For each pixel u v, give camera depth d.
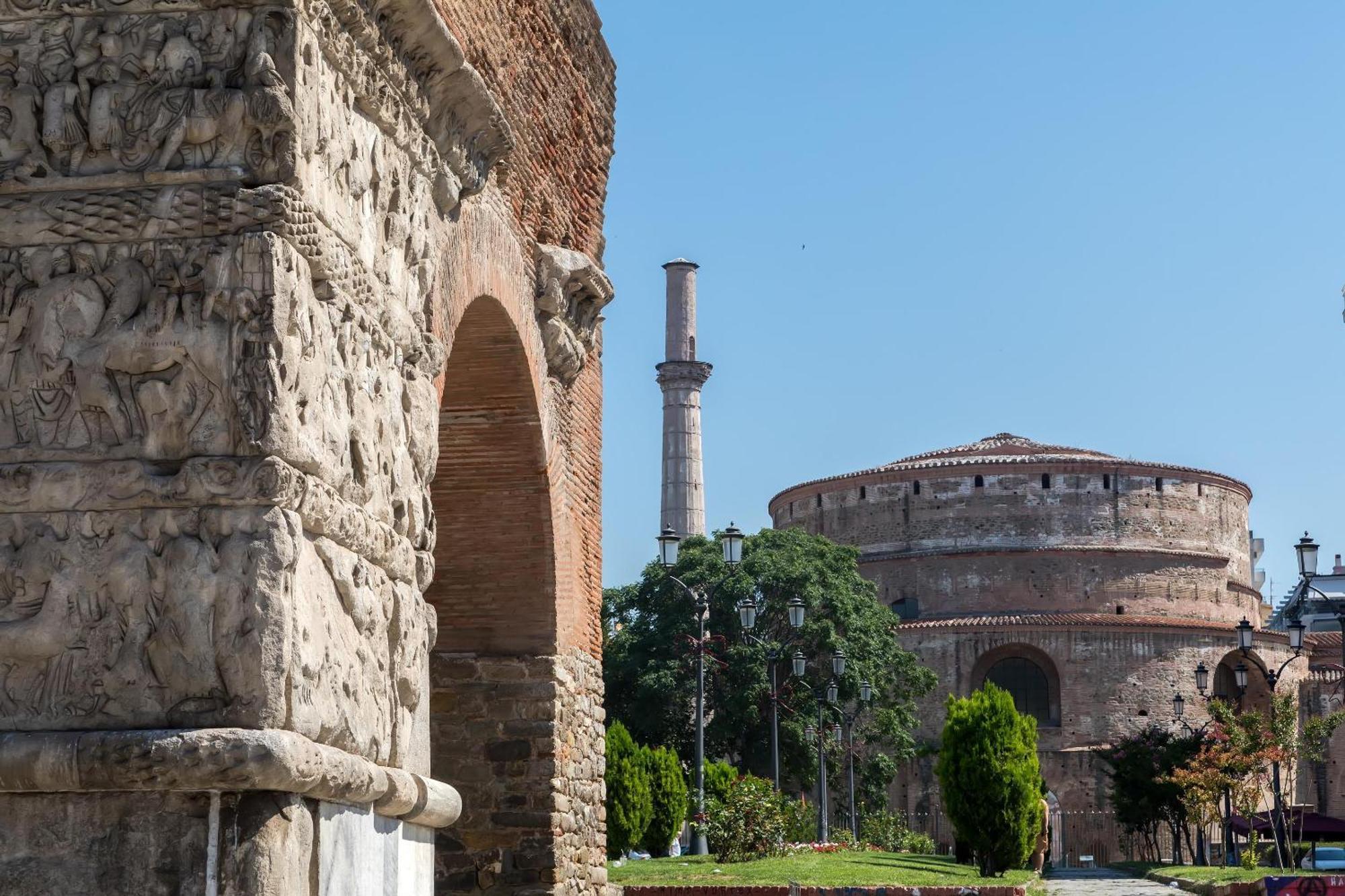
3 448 9.16
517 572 20.14
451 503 19.98
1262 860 60.34
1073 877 57.06
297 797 9.01
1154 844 76.19
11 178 9.38
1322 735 73.12
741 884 30.08
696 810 38.94
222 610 8.87
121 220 9.25
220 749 8.55
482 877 19.77
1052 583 93.38
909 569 95.44
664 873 33.59
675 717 71.19
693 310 115.38
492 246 16.88
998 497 95.00
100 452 9.12
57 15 9.52
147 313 9.16
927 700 89.56
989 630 89.81
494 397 19.19
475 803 19.95
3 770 8.59
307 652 9.21
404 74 11.49
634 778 44.62
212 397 9.11
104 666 8.91
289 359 9.21
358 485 10.34
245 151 9.38
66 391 9.20
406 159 11.83
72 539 9.03
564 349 20.17
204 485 8.95
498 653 20.23
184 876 8.65
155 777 8.55
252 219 9.23
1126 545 94.31
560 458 20.48
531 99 19.16
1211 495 97.44
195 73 9.46
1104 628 89.81
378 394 11.01
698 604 38.72
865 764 77.00
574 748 20.97
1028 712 90.50
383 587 10.84
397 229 11.58
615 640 76.94
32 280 9.32
